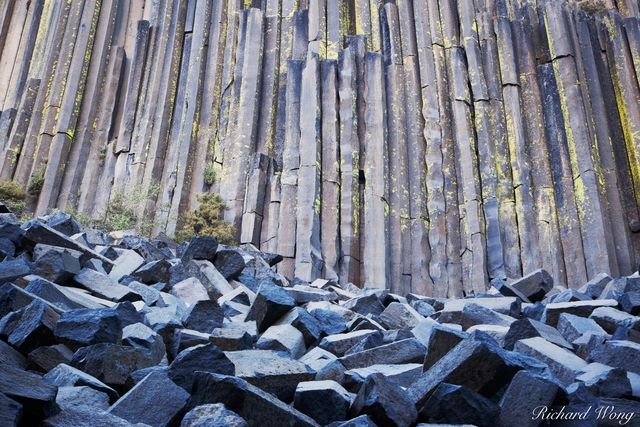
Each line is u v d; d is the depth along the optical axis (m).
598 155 16.70
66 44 20.14
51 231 6.71
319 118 17.55
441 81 18.20
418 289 16.03
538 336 4.92
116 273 7.04
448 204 16.78
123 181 18.53
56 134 18.95
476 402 3.41
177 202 17.44
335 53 18.81
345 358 4.69
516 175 16.83
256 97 18.47
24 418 2.84
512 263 15.93
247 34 19.31
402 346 4.75
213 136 18.50
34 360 3.89
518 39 18.45
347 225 16.34
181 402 3.33
